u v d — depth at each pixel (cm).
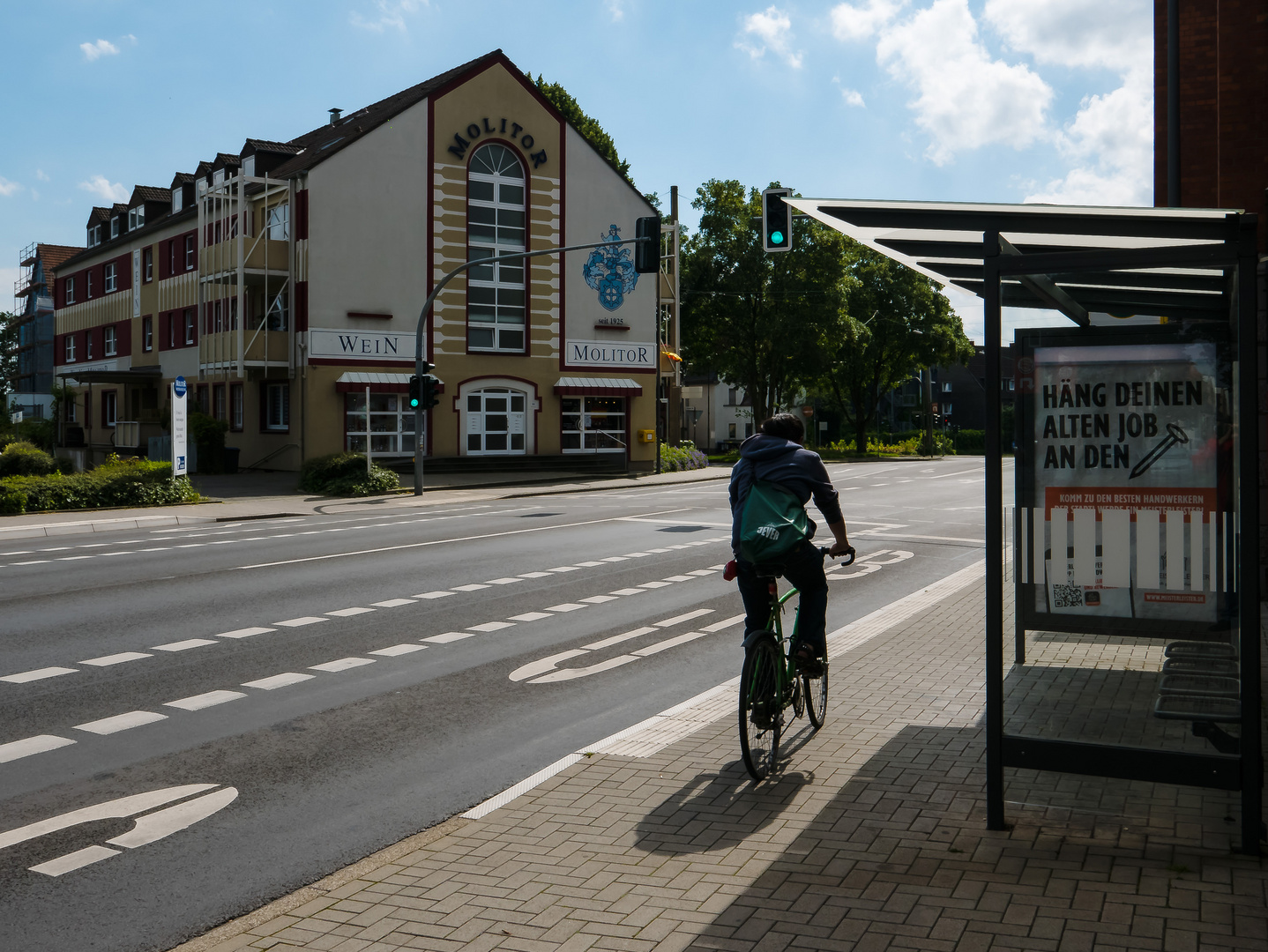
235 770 612
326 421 3497
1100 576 526
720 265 5784
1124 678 541
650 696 777
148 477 2609
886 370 6806
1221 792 507
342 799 565
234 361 3588
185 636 988
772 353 5878
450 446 3734
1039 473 534
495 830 496
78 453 4125
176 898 442
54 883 457
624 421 4134
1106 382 518
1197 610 502
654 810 516
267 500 2748
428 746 659
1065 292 627
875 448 7425
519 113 3853
